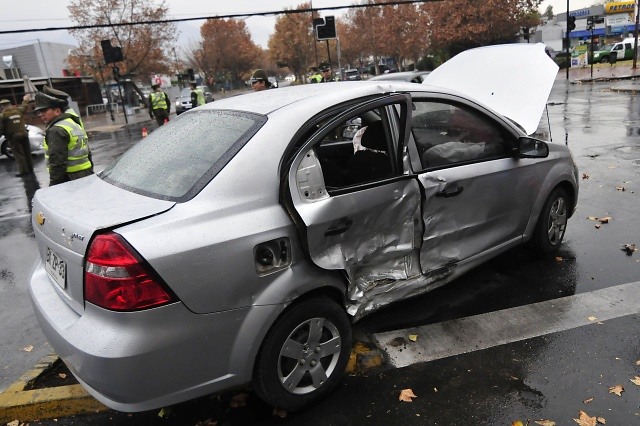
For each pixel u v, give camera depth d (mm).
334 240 2893
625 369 3064
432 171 3408
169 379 2424
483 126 3891
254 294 2594
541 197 4328
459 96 3727
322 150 3859
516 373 3105
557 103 17672
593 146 9648
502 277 4371
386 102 3082
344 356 3018
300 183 2725
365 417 2842
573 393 2900
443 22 45312
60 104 5508
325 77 12828
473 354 3320
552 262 4578
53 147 5387
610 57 40750
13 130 12203
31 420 3021
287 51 65125
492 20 42750
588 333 3453
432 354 3350
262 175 2674
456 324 3682
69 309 2645
